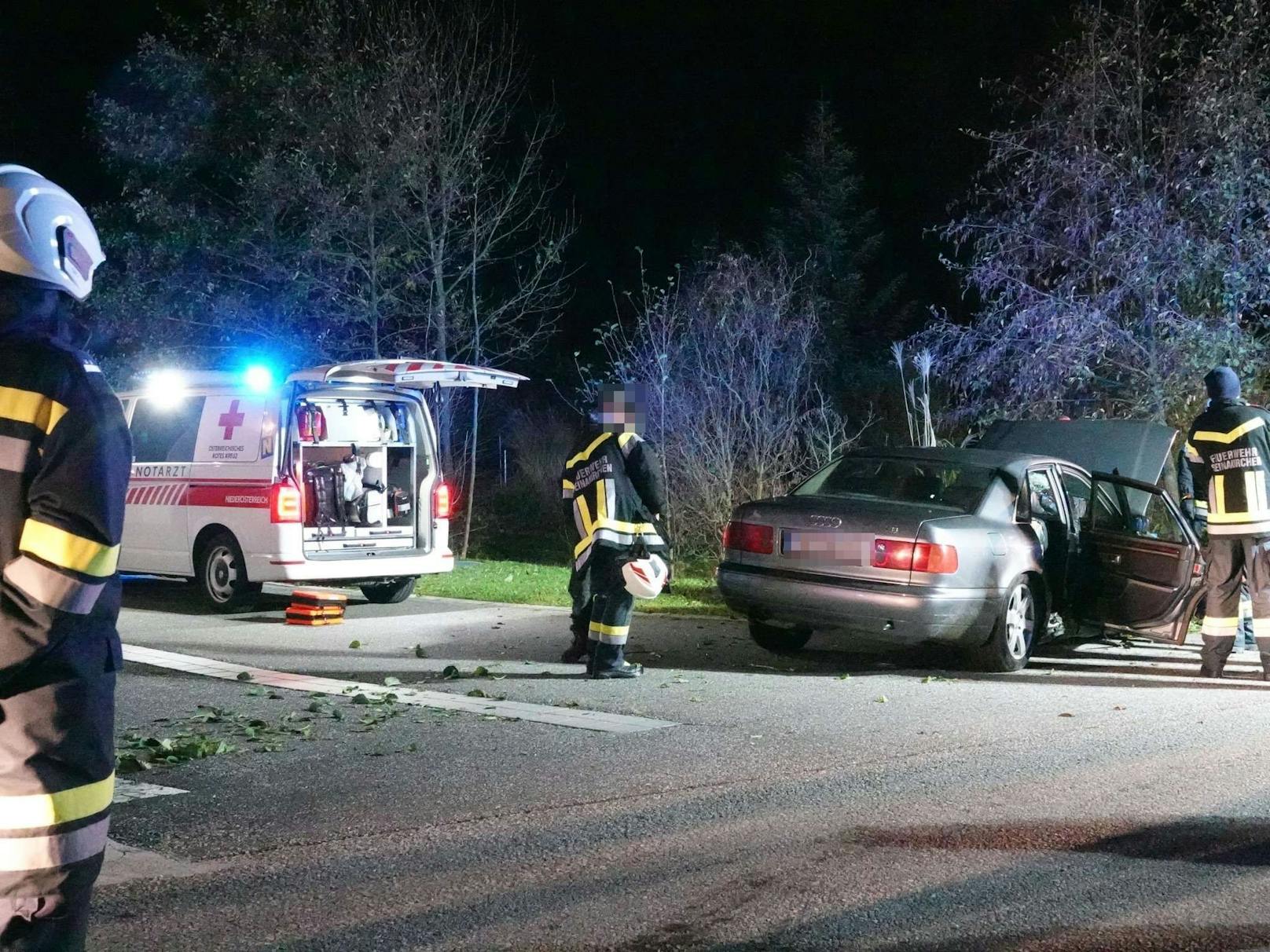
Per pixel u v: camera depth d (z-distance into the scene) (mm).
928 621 8242
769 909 4328
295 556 10930
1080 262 13945
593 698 7840
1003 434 11789
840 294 27031
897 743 6664
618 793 5699
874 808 5480
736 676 8641
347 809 5453
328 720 7184
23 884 2473
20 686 2484
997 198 15102
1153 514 10656
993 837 5094
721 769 6121
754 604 8773
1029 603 8961
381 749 6492
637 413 8359
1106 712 7523
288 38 17188
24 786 2469
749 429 15211
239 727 7031
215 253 17312
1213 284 13289
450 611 11898
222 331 17516
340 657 9328
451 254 18000
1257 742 6746
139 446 12148
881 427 20172
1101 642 10648
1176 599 8945
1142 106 13953
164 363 17219
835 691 8102
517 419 21828
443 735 6805
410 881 4594
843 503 8766
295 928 4152
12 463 2449
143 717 7289
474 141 17531
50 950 2541
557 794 5684
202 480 11500
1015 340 13922
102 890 4477
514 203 18516
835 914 4281
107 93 17594
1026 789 5785
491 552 18859
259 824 5246
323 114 17047
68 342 2615
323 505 11336
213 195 18016
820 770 6113
